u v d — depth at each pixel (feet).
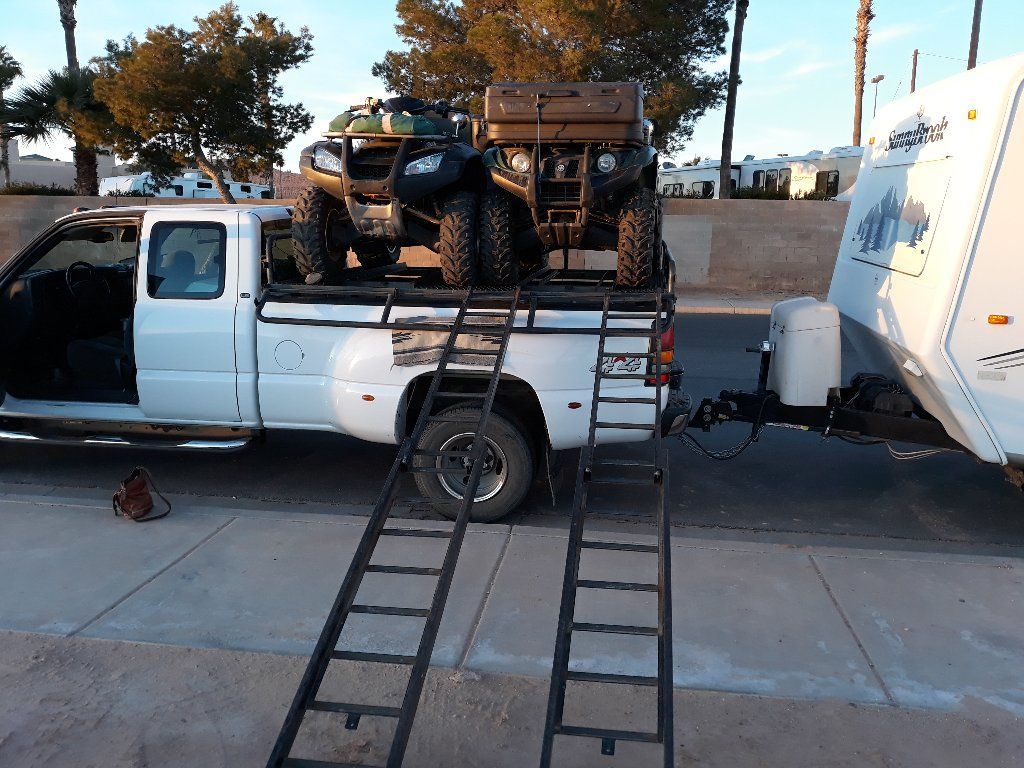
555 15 66.44
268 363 18.38
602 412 17.47
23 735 10.88
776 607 14.40
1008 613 14.32
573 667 12.53
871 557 16.43
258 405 18.62
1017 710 11.64
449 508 18.11
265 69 77.10
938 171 17.31
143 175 99.45
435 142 18.39
